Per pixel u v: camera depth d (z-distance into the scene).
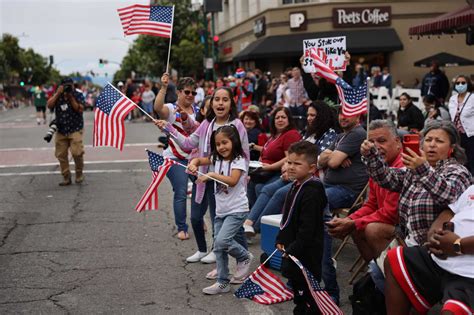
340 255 6.96
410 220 4.50
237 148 5.73
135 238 7.75
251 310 5.33
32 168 14.11
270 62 28.27
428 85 15.35
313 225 4.57
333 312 4.48
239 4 34.09
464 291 3.78
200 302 5.53
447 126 4.48
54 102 11.39
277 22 27.52
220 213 5.80
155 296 5.69
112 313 5.29
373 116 12.77
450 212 4.27
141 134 22.25
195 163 6.06
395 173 4.79
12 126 30.22
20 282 6.12
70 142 11.65
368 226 5.24
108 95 6.07
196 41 38.06
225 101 6.21
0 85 76.75
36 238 7.81
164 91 7.14
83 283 6.07
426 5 26.45
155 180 5.89
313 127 7.23
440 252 3.91
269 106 17.28
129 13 6.75
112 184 11.78
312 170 4.71
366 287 4.63
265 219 6.49
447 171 4.34
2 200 10.35
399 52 26.70
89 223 8.56
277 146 7.81
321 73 6.06
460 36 26.83
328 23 26.64
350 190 6.54
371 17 26.42
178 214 7.66
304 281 4.61
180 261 6.77
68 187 11.52
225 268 5.75
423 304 4.05
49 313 5.30
